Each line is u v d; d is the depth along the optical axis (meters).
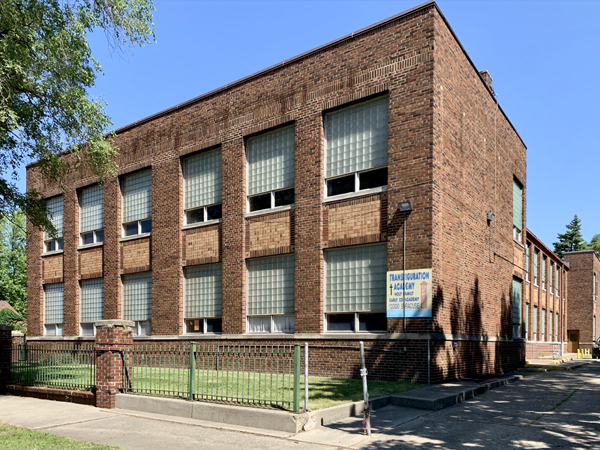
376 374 14.20
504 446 7.95
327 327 15.72
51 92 15.52
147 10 15.28
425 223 13.88
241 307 17.61
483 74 20.31
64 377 13.49
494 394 13.04
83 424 9.74
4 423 9.84
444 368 14.05
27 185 27.25
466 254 16.45
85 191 24.66
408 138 14.47
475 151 17.83
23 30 14.05
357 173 15.66
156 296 20.42
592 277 46.28
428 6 14.49
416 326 13.71
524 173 25.16
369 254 15.16
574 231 82.25
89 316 23.56
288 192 17.25
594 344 37.69
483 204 18.59
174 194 20.30
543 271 35.41
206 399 10.40
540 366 23.02
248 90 18.41
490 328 18.58
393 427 9.10
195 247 19.47
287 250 16.73
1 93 13.88
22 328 40.56
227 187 18.56
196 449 7.78
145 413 10.64
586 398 12.62
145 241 21.30
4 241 47.06
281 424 8.80
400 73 14.81
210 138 19.30
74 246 24.27
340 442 8.08
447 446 7.91
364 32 15.68
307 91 16.78
